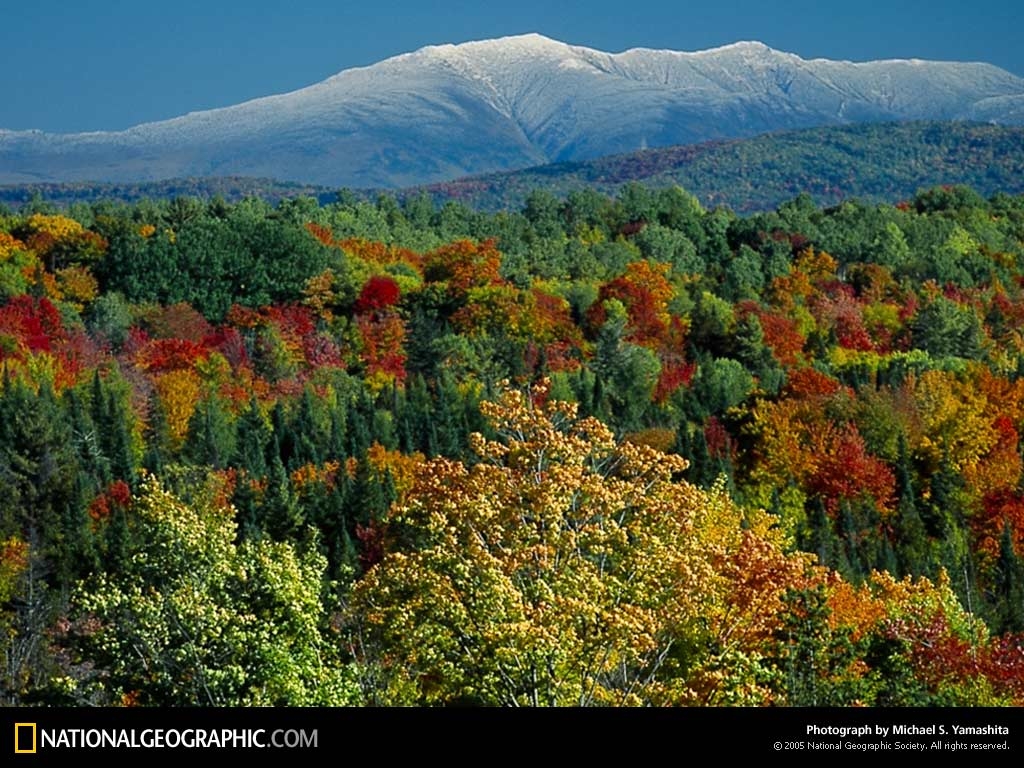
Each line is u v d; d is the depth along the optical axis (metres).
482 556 40.22
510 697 39.62
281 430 132.88
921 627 49.66
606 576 41.31
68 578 83.12
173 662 41.84
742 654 41.84
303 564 46.81
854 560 98.19
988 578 105.25
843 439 122.31
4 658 64.06
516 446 45.75
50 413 118.94
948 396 136.00
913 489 121.94
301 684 40.28
